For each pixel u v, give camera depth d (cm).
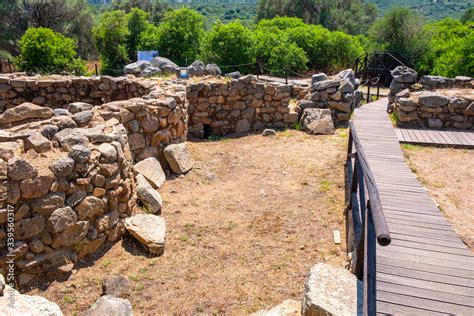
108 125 462
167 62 1096
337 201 499
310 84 955
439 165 594
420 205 409
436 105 772
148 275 346
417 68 1705
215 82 808
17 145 341
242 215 463
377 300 264
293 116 856
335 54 1759
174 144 600
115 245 383
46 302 245
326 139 766
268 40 1598
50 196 319
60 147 369
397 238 344
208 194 519
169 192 514
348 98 848
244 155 681
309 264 372
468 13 3189
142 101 554
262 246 400
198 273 354
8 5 2102
